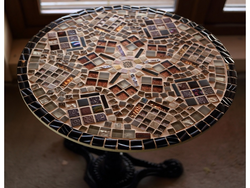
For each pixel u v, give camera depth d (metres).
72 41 1.12
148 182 1.46
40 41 1.11
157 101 0.94
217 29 2.03
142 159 1.54
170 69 1.04
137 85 0.98
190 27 1.22
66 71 1.01
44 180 1.44
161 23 1.23
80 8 1.89
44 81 0.97
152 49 1.11
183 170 1.50
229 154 1.58
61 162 1.52
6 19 1.77
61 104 0.91
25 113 1.72
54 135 1.63
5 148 1.55
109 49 1.10
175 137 0.85
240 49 1.99
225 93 0.97
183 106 0.93
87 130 0.85
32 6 1.77
